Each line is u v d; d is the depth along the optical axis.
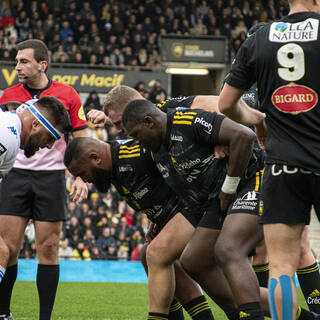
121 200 46.91
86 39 64.31
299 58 9.59
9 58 58.88
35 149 13.07
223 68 67.31
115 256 44.47
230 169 11.24
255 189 12.09
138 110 11.38
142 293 26.80
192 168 11.66
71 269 37.34
